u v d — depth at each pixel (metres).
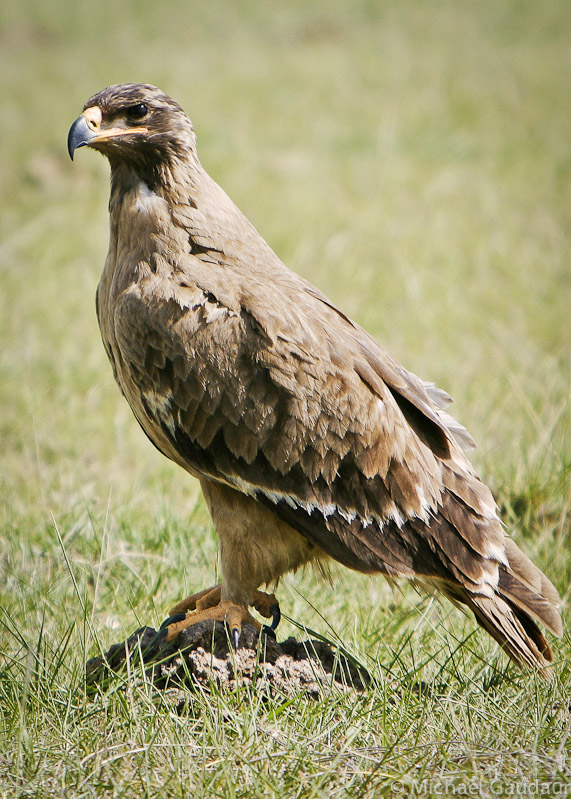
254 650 7.73
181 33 48.06
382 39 45.03
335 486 8.05
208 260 8.55
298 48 44.28
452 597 8.29
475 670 8.20
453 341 17.44
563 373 15.60
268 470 8.13
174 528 11.08
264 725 7.07
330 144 29.83
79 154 27.48
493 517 8.16
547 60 39.75
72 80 38.72
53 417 15.01
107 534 10.86
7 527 11.15
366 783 6.26
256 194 25.38
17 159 27.59
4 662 8.48
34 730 7.00
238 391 8.09
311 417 8.00
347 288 19.89
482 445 12.97
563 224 23.89
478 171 27.80
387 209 24.42
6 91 36.94
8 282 20.39
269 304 8.16
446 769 6.43
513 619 7.86
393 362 8.79
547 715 7.11
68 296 19.75
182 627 8.05
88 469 13.55
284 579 10.35
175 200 8.69
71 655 8.33
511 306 19.20
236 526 8.44
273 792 6.21
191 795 6.19
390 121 31.80
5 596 9.79
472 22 47.50
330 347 8.12
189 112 32.91
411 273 20.38
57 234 23.03
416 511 7.95
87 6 53.50
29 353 17.20
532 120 32.16
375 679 7.80
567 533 11.25
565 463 11.88
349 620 9.34
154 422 8.65
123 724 7.06
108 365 16.94
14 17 50.66
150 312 8.30
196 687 7.48
